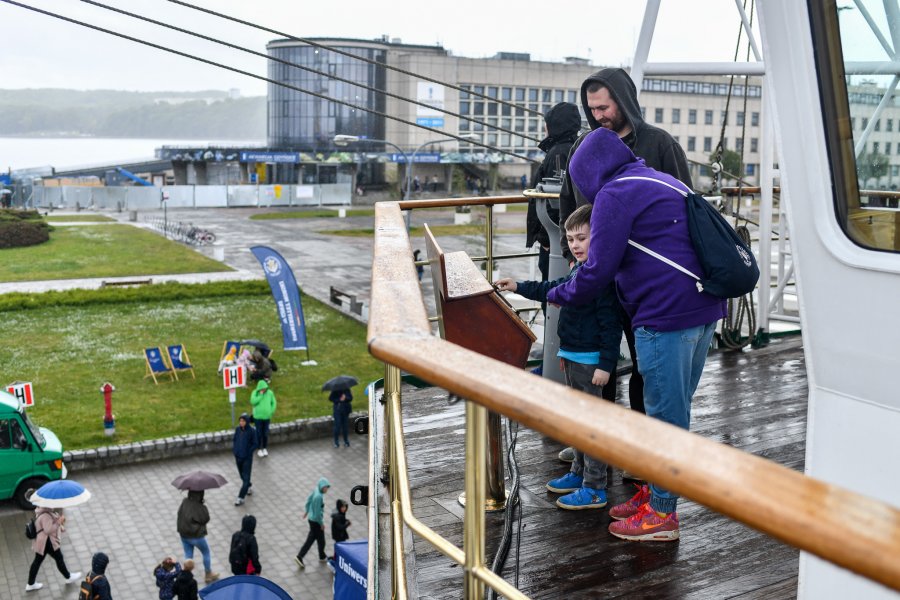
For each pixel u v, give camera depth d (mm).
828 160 2545
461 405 5898
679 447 993
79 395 24391
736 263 3346
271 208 84188
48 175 104250
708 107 86750
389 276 2174
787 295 10172
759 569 3537
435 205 5207
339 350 30016
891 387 2463
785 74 2611
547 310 5055
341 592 7078
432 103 95812
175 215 75125
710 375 6754
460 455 4941
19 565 15414
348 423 22016
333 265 48594
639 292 3502
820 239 2578
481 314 3426
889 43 2369
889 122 2402
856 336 2529
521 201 5418
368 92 97688
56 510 14641
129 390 25000
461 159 95375
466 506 1535
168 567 13461
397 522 2344
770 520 845
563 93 99125
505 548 3711
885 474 2516
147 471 19594
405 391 6344
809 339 2686
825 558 796
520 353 3451
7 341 30516
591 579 3488
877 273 2441
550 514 4148
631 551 3732
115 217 73125
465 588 1607
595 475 4172
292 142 99625
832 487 872
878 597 2465
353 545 7152
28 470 17641
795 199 2650
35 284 41562
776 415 5684
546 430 1137
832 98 2520
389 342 1570
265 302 38219
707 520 4039
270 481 19250
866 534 781
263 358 25828
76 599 14266
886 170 2400
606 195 3443
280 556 15781
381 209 3914
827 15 2480
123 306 36938
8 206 80062
